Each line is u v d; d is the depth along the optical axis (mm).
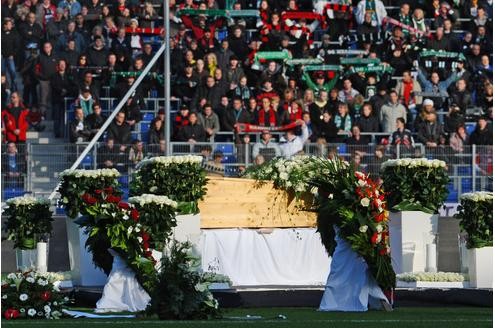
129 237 36250
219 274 42344
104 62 67562
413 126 64938
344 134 63688
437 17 72688
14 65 69688
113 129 61625
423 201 46438
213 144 58000
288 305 39938
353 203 34812
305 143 59719
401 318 32562
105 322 30812
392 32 71312
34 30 69688
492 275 42719
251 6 71562
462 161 58812
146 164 44531
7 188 57938
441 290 40438
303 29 70312
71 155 58906
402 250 46250
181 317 31906
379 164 58719
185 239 43688
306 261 45438
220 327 29297
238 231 44844
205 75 65750
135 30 68938
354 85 68375
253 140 63906
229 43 67812
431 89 69625
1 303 32969
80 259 43281
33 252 45656
